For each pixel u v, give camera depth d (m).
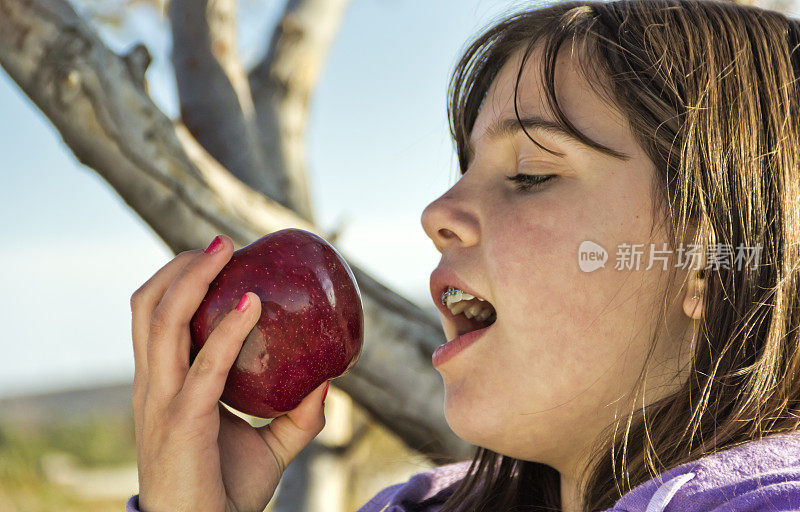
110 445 10.80
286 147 2.28
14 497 7.75
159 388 1.12
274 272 1.12
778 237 1.13
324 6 2.37
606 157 1.12
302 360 1.12
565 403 1.09
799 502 0.88
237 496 1.21
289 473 2.64
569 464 1.18
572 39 1.20
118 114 1.68
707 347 1.09
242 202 1.77
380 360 1.76
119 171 1.69
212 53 2.07
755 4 1.40
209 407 1.11
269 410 1.15
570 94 1.17
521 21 1.37
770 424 1.06
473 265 1.15
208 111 2.07
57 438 10.73
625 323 1.08
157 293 1.17
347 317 1.17
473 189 1.21
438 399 1.76
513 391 1.10
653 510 0.94
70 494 8.08
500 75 1.29
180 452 1.11
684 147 1.12
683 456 1.05
